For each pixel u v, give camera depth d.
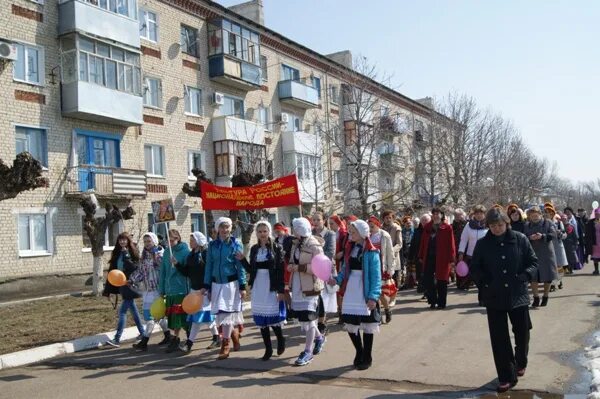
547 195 66.25
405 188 32.41
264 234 8.16
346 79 33.97
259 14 35.94
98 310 13.41
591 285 14.45
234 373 7.42
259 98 33.19
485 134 40.03
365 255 7.25
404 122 40.44
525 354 6.36
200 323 8.93
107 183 22.47
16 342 10.08
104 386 7.14
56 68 21.08
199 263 8.91
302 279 7.79
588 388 6.00
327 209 33.44
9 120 19.44
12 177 12.77
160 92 26.11
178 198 26.58
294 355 8.27
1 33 19.45
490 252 6.25
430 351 7.99
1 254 18.75
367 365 7.23
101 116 21.88
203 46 28.97
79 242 21.38
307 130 37.59
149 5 25.92
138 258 10.17
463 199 37.53
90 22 21.64
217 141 28.81
